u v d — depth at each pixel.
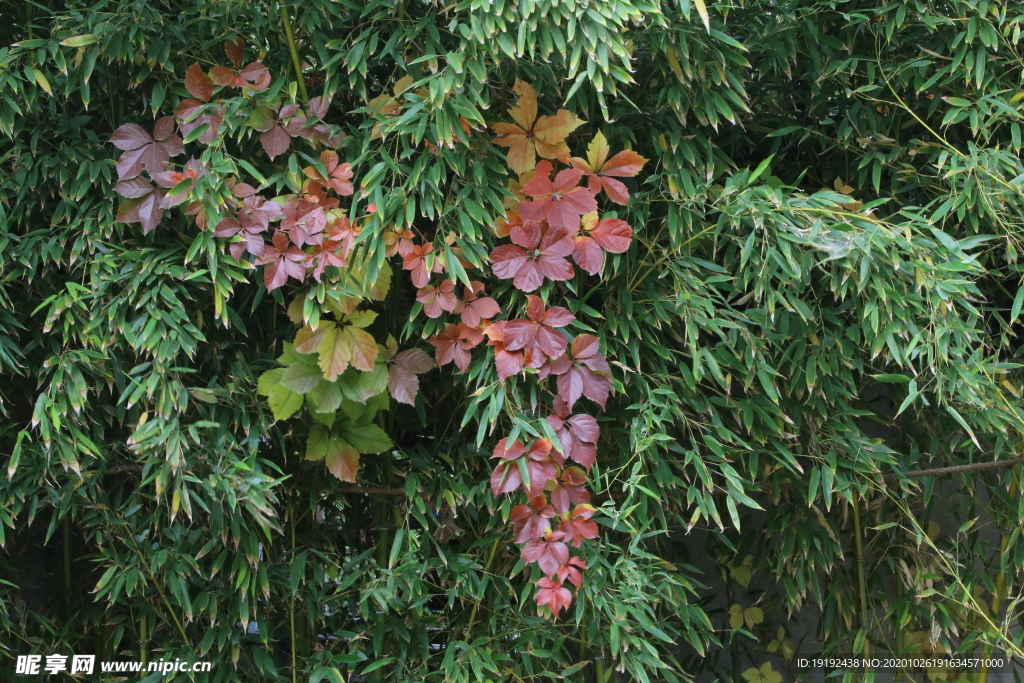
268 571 4.93
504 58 4.88
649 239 5.00
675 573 5.06
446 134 4.78
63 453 4.82
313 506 5.00
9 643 4.99
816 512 5.10
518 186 4.91
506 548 5.02
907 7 4.95
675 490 4.99
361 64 4.87
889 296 4.88
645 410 4.91
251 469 4.81
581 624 5.01
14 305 4.93
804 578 5.12
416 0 4.91
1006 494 5.12
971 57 4.95
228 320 4.85
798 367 4.99
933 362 4.86
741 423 5.04
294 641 4.95
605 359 4.87
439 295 4.85
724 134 5.15
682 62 4.85
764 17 4.98
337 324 4.86
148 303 4.83
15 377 5.00
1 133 4.93
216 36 4.95
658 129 4.99
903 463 5.06
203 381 4.96
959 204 4.96
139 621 4.97
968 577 5.15
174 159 4.96
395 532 5.02
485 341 4.91
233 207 4.84
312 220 4.83
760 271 4.88
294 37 4.95
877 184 5.01
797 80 5.11
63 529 5.05
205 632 4.94
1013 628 5.21
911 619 5.18
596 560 4.89
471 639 5.00
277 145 4.87
